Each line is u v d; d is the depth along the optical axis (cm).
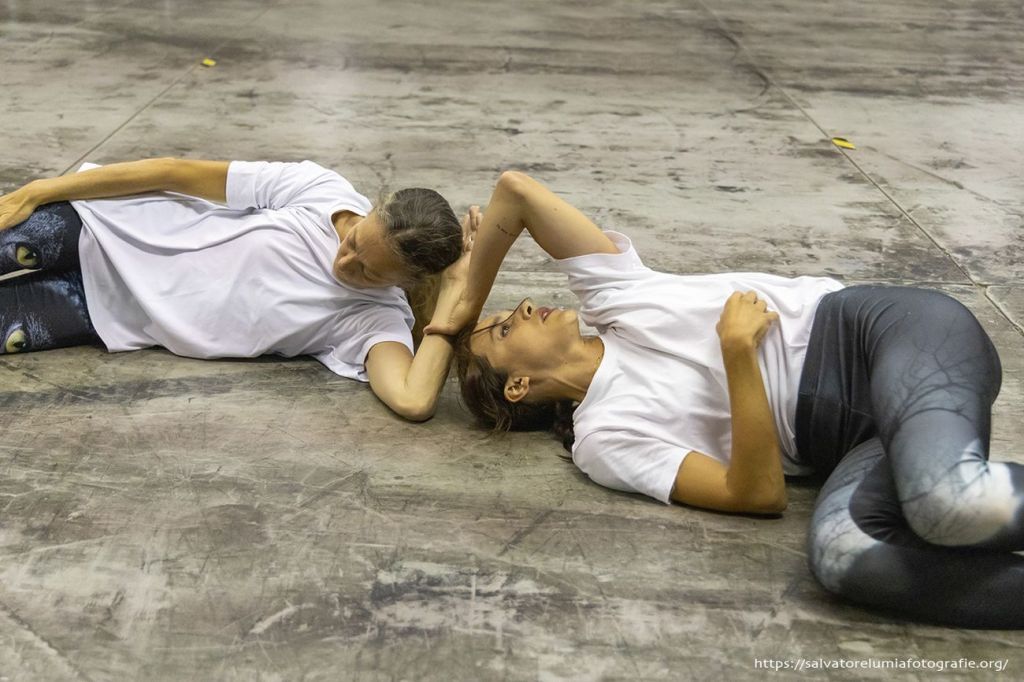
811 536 192
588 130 477
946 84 578
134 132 441
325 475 230
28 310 267
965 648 187
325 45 598
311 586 197
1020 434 250
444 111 493
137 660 179
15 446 233
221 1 693
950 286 334
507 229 244
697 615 194
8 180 379
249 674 177
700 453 219
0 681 173
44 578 196
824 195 411
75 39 584
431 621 190
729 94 544
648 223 375
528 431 252
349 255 252
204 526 212
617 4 745
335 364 272
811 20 723
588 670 181
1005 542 174
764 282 229
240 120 465
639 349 228
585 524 217
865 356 208
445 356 254
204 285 266
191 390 260
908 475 175
